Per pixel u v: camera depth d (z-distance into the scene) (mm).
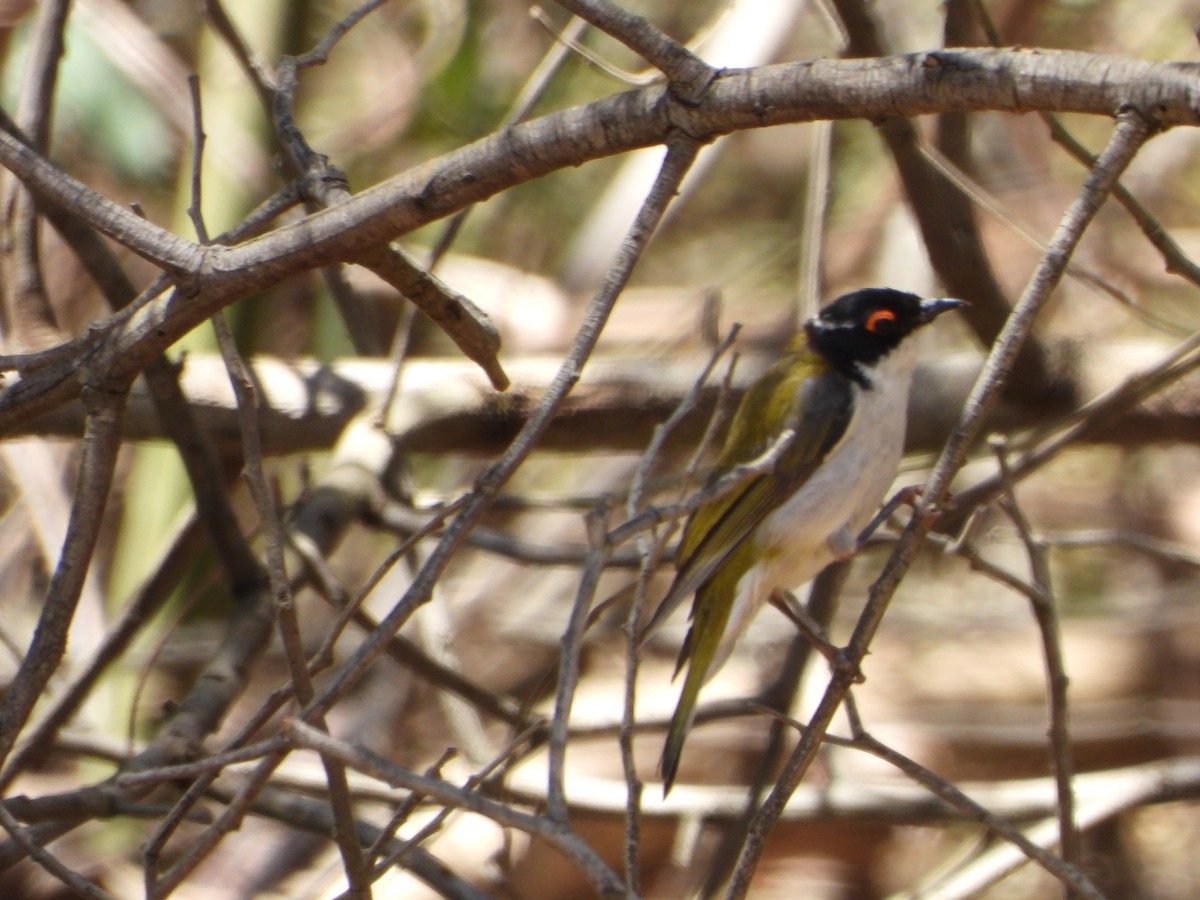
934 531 9086
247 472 5535
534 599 14477
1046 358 9992
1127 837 11820
